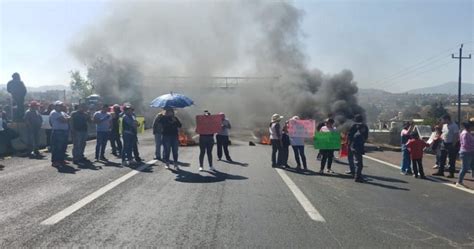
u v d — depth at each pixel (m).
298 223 7.71
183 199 9.52
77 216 7.91
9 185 10.81
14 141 17.94
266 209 8.74
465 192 11.22
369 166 16.23
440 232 7.45
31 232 6.89
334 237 6.92
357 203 9.59
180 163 15.66
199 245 6.37
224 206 8.92
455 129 13.88
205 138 13.91
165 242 6.48
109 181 11.60
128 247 6.22
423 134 26.91
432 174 14.38
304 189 11.08
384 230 7.44
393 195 10.63
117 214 8.11
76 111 15.16
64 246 6.22
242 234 6.96
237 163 16.11
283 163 15.36
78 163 14.94
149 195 9.89
